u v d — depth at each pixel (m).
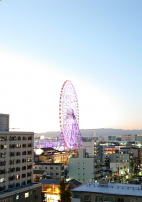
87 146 140.38
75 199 56.69
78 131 143.88
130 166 152.25
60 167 118.19
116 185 61.59
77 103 143.00
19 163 80.88
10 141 78.19
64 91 129.75
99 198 55.03
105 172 133.00
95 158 128.25
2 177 73.81
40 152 164.00
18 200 73.50
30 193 79.00
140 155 180.75
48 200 95.88
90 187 60.09
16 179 78.88
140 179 144.62
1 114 81.00
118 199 53.31
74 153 177.38
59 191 87.50
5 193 69.19
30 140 87.06
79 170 127.62
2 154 74.88
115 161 152.12
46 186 97.69
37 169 120.81
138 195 51.84
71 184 100.81
